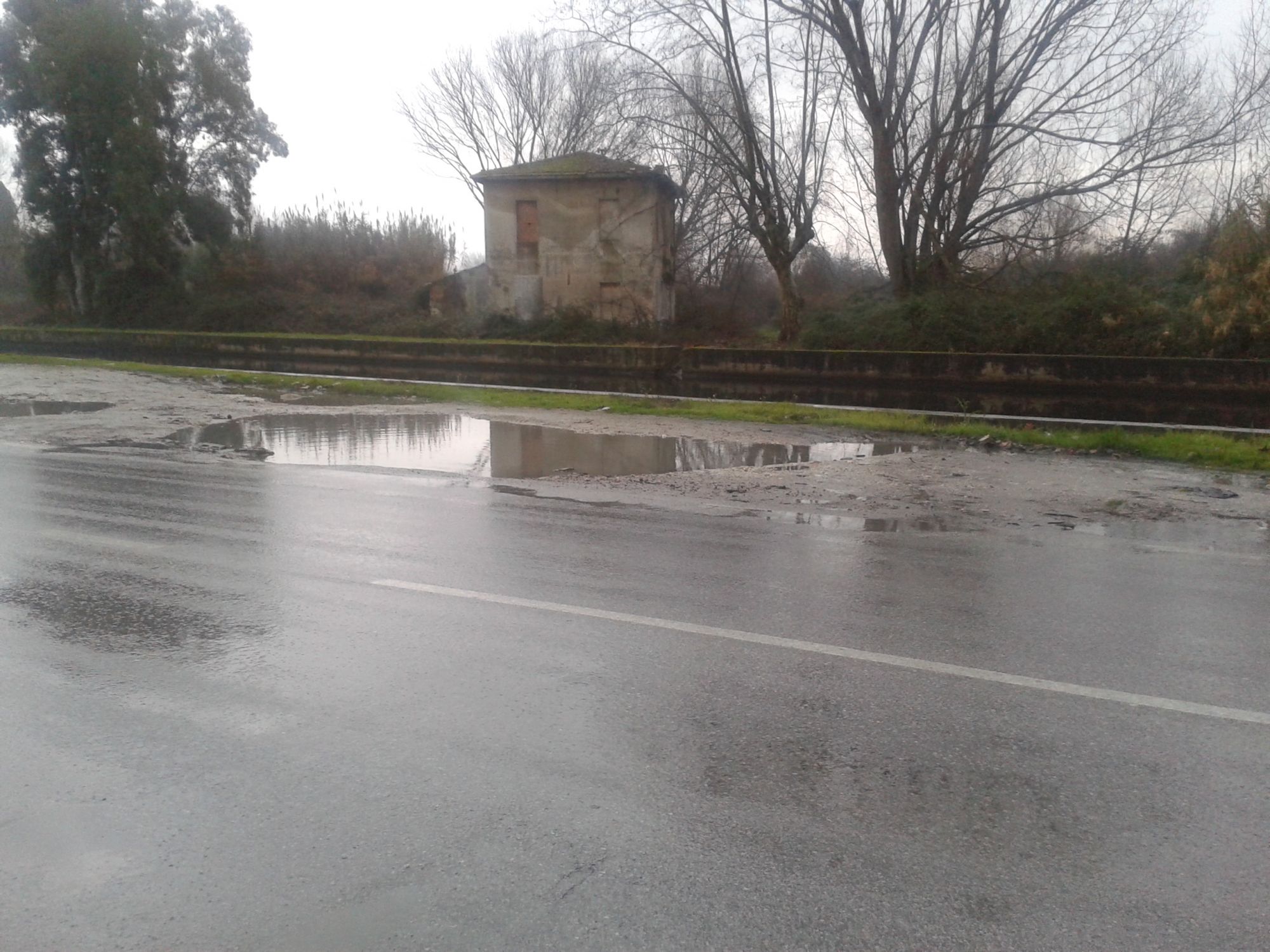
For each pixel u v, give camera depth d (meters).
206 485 10.28
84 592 6.12
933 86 27.69
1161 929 2.84
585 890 3.00
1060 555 7.55
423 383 23.48
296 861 3.15
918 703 4.48
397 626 5.52
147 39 42.91
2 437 13.88
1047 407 22.33
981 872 3.12
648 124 28.88
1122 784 3.72
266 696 4.48
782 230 29.30
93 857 3.17
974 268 29.59
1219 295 22.47
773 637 5.38
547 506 9.36
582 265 40.50
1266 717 4.36
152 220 42.47
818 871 3.12
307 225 49.81
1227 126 26.14
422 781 3.68
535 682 4.68
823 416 17.23
